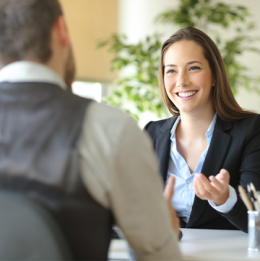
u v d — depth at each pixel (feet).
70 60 3.41
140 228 2.89
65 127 2.80
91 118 2.87
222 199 4.95
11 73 3.04
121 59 13.94
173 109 7.43
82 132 2.79
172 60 6.80
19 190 2.69
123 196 2.83
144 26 16.33
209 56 6.69
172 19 14.40
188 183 6.57
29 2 2.99
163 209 3.01
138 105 14.02
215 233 5.34
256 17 15.62
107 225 2.89
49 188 2.67
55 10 3.11
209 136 6.80
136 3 16.38
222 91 6.75
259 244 4.35
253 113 6.91
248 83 14.61
